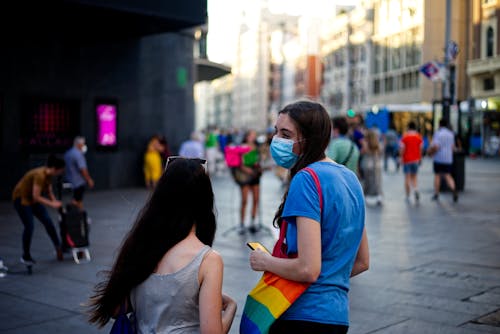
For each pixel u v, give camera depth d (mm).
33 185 7426
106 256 8477
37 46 15898
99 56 17469
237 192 18172
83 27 15875
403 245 9008
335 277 2453
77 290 6602
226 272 7340
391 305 5855
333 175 2459
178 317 2365
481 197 15188
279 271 2400
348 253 2490
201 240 2555
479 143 35688
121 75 18125
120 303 2459
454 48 16188
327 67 87938
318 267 2336
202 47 28188
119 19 14711
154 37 19094
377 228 10609
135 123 18594
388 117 34906
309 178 2422
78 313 5727
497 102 29828
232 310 2617
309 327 2387
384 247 8867
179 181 2426
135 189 18094
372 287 6551
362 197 2568
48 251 8867
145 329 2404
